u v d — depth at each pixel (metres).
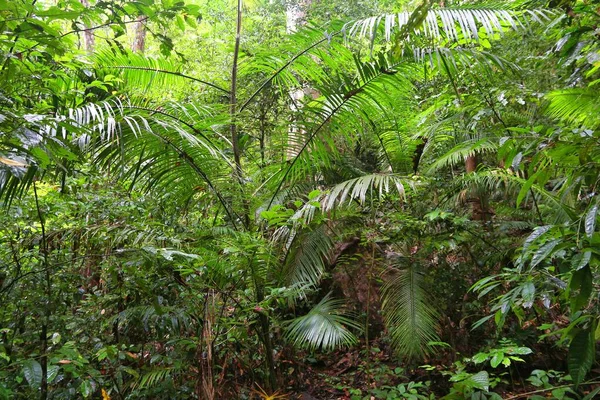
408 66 3.17
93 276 3.14
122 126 2.80
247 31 6.09
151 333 3.23
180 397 2.86
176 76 4.06
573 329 1.62
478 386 2.13
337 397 3.54
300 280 3.56
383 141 4.32
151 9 1.98
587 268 1.34
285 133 3.61
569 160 1.59
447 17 2.79
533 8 3.05
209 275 3.07
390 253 4.19
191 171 3.35
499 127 3.45
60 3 1.85
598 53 1.90
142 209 3.32
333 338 3.05
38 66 2.01
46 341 2.60
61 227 2.98
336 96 3.34
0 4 1.36
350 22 3.13
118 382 2.65
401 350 3.32
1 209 2.63
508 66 3.23
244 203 3.67
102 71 3.40
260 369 3.46
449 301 3.61
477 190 3.81
